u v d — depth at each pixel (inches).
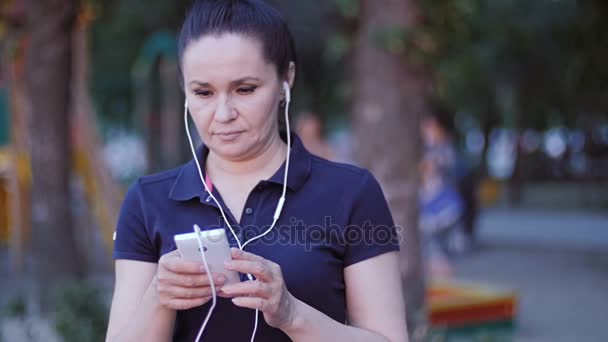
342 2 423.2
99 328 393.1
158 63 1207.6
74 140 806.5
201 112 146.2
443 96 450.3
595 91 837.8
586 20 753.0
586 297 695.1
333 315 150.6
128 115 1931.6
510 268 889.5
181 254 130.4
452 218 761.0
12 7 556.7
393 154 402.6
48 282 544.7
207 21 144.5
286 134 159.3
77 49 729.0
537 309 641.0
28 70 549.3
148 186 157.9
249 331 147.9
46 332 465.1
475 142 2374.5
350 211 151.8
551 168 2440.9
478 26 769.6
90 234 890.1
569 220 1533.0
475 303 535.2
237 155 148.0
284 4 1161.4
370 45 406.0
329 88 1539.1
